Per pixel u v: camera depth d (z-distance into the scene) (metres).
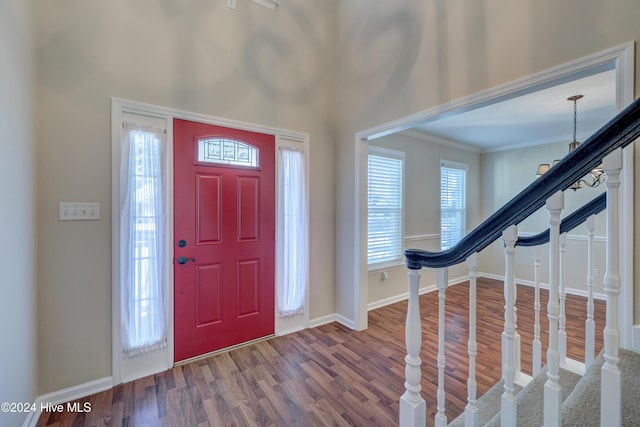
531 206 0.98
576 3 1.63
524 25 1.84
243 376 2.25
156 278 2.31
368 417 1.81
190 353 2.48
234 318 2.72
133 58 2.22
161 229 2.32
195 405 1.92
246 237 2.78
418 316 1.30
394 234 4.25
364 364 2.43
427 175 4.73
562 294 1.72
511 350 1.05
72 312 2.00
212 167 2.58
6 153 1.45
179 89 2.41
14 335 1.53
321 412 1.86
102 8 2.11
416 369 1.29
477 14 2.09
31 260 1.78
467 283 5.16
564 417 1.02
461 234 5.34
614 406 0.81
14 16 1.55
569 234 4.48
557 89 2.93
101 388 2.08
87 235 2.05
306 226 3.16
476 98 2.09
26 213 1.70
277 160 2.97
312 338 2.93
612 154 0.81
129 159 2.20
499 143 5.17
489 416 1.57
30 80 1.77
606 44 1.54
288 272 3.06
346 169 3.29
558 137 4.73
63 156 1.97
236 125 2.70
